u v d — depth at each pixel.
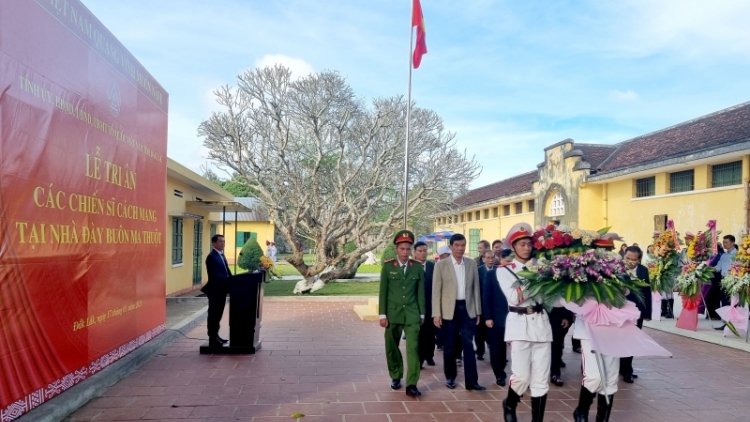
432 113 17.00
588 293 4.39
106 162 6.33
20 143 4.50
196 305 12.45
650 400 5.67
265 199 16.06
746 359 7.68
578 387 6.19
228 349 7.71
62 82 5.25
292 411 5.12
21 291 4.49
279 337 9.12
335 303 14.06
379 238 17.28
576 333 4.77
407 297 5.88
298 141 16.77
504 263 4.98
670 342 9.02
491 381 6.46
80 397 5.20
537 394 4.56
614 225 18.86
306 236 18.06
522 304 4.65
